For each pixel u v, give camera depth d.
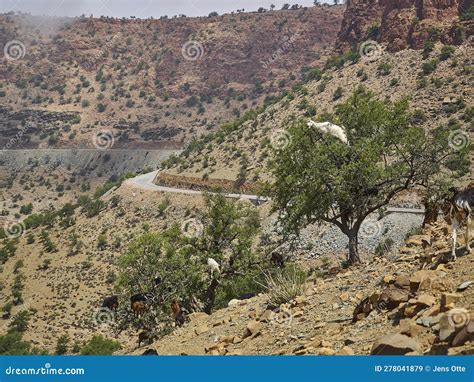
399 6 192.50
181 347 14.56
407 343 8.59
